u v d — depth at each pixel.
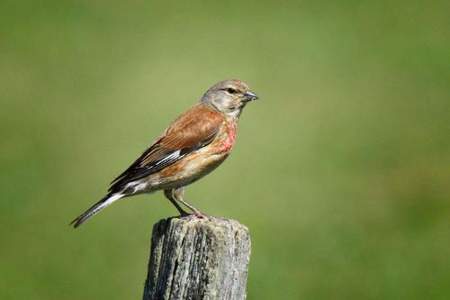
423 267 13.87
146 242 14.67
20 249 14.60
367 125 17.47
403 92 18.31
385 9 21.41
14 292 13.48
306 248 14.37
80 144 17.14
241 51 19.62
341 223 15.00
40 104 18.28
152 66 19.09
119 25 20.80
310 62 19.22
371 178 16.05
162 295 6.49
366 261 14.09
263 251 14.32
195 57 19.28
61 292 13.65
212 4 21.23
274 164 16.56
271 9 21.25
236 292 6.42
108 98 18.39
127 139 17.22
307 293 13.31
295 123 17.47
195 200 15.60
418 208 15.47
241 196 15.56
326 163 16.56
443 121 17.69
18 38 20.38
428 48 19.61
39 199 15.80
